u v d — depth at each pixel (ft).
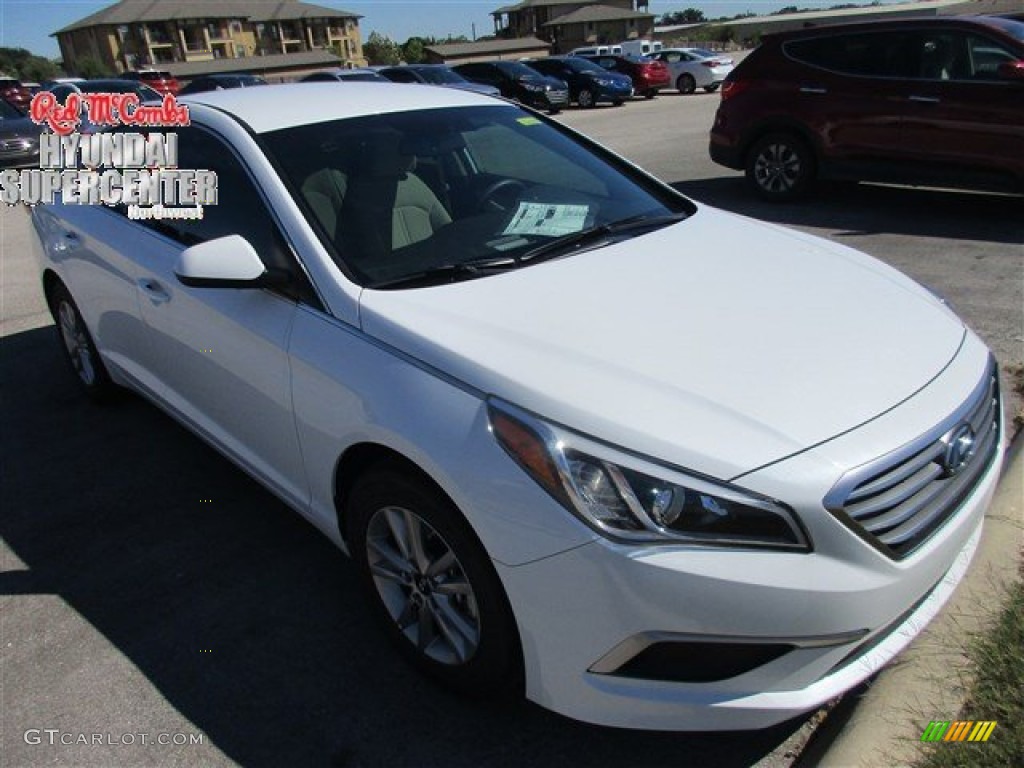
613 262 9.04
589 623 6.38
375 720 7.90
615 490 6.22
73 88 62.34
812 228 24.14
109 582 10.14
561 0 309.22
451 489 6.81
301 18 282.77
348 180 9.49
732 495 6.08
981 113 23.08
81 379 15.10
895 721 7.17
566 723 7.73
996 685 7.37
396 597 8.30
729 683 6.35
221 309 9.43
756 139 28.14
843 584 6.12
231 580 10.03
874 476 6.28
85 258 12.71
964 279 18.45
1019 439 11.21
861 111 25.29
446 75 72.79
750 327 7.70
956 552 7.17
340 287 8.24
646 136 48.26
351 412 7.68
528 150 11.28
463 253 9.09
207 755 7.62
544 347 7.23
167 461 13.00
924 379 7.24
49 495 12.19
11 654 9.03
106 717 8.11
